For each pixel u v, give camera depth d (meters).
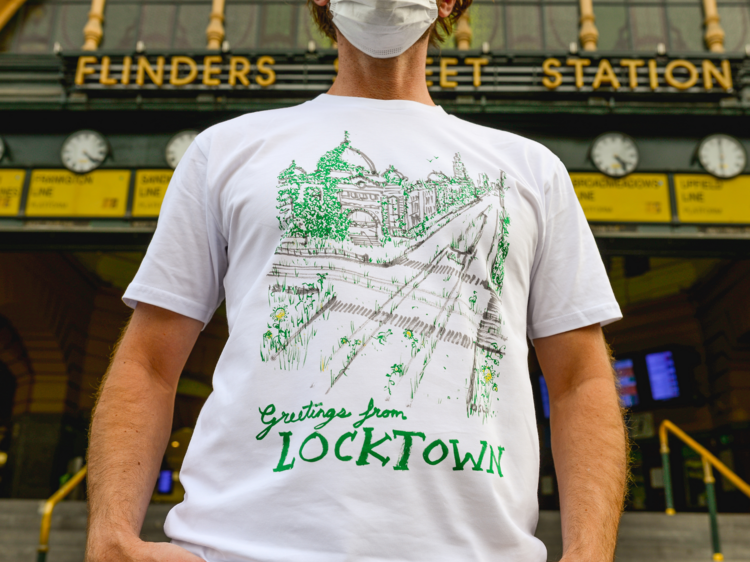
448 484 0.77
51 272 13.16
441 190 0.93
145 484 0.87
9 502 8.66
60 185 9.40
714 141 9.49
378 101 1.04
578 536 0.81
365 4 1.02
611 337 15.52
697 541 7.30
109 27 10.70
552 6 10.87
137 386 0.93
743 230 9.22
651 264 14.99
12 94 9.59
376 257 0.87
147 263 0.98
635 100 9.54
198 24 10.70
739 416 13.01
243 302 0.88
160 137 9.64
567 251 1.02
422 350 0.83
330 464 0.76
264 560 0.73
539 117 9.52
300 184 0.92
